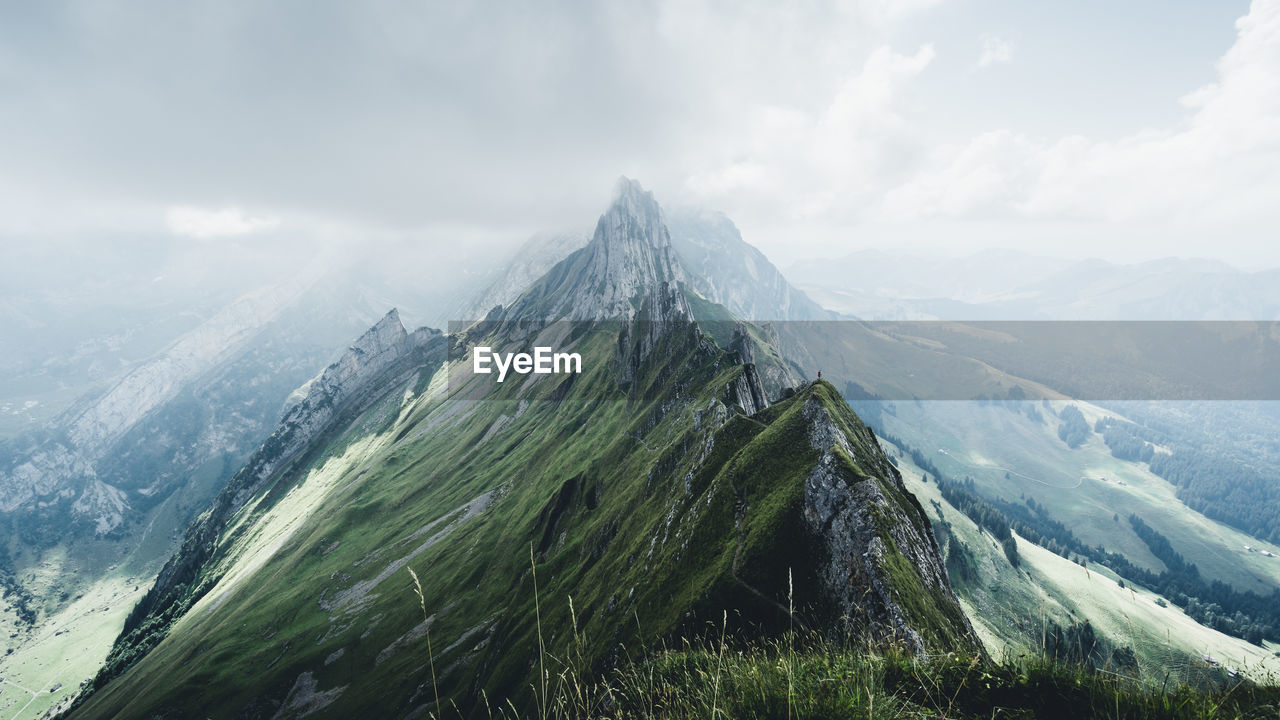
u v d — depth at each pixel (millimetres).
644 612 56344
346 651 125938
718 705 9977
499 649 88688
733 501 57875
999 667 10266
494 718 72000
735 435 71438
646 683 11883
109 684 178125
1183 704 8180
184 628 192625
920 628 32406
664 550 63406
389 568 163500
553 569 103188
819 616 41094
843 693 9641
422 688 98438
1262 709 7543
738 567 48406
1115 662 9094
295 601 162375
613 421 164125
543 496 146875
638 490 95750
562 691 10008
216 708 120000
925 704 10211
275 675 123125
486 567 132750
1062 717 9320
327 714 106375
